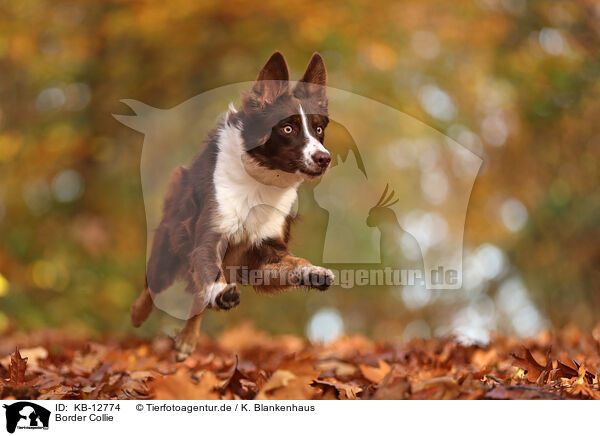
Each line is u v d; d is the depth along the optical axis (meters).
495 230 14.97
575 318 14.03
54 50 14.55
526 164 14.90
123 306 14.04
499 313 15.18
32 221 14.86
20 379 5.46
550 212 14.74
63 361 7.53
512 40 14.67
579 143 14.88
